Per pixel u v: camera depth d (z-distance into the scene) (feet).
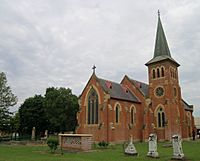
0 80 195.11
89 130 180.55
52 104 196.13
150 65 215.31
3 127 206.80
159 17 229.04
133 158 84.94
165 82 202.08
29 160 74.33
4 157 84.43
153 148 88.22
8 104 197.77
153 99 206.80
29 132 252.01
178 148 80.64
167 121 192.65
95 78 187.11
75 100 198.70
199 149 119.24
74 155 96.27
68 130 201.26
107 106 173.06
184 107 228.63
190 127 247.29
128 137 183.01
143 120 198.49
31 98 250.37
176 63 215.10
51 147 107.45
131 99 198.70
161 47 216.95
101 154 99.60
